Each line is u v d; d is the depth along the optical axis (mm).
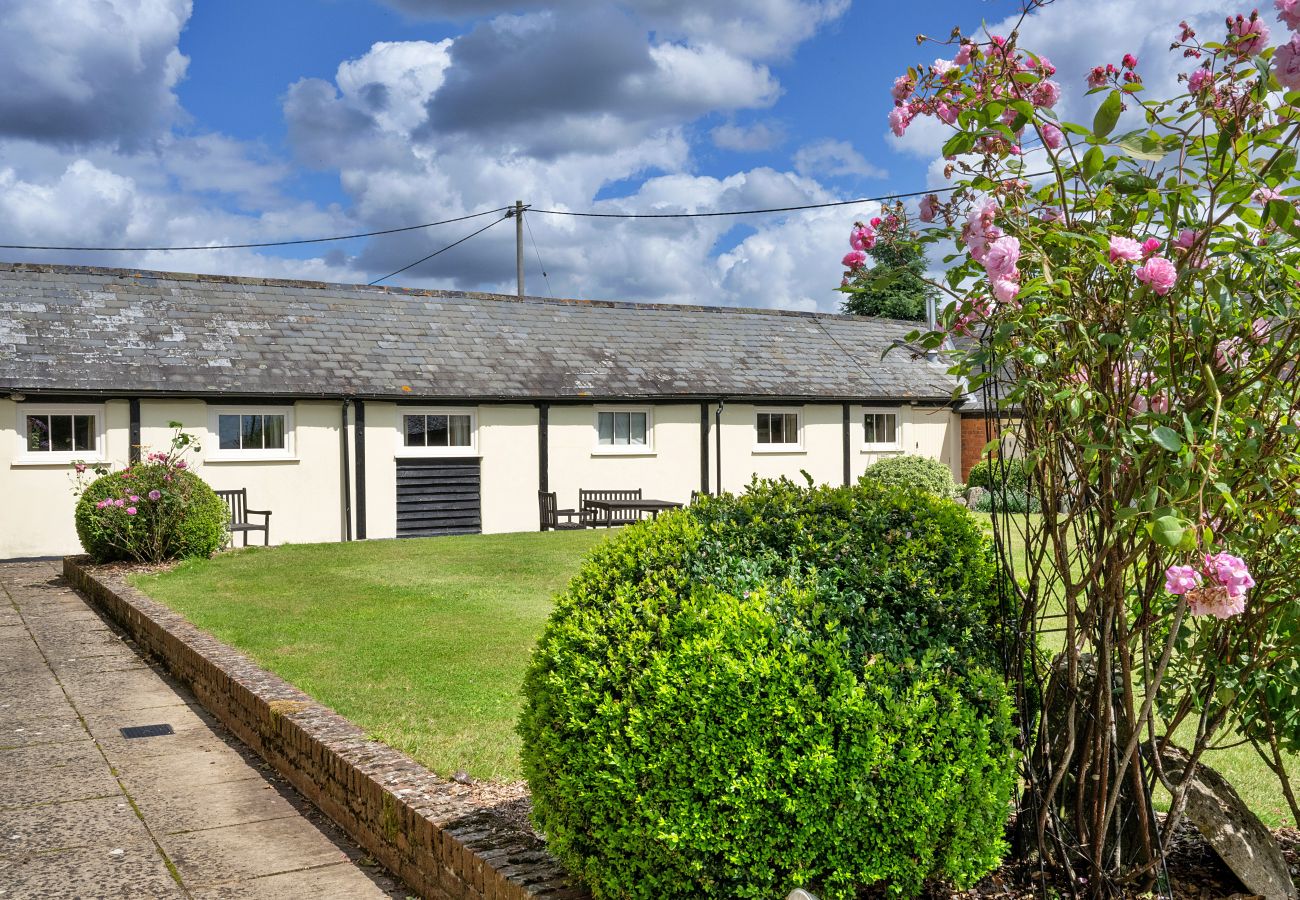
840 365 23703
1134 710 3557
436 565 13219
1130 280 3051
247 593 11055
